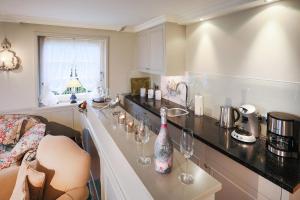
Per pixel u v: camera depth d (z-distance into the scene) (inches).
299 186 50.0
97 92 156.6
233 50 90.9
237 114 89.2
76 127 149.6
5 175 68.9
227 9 84.4
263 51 77.8
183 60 124.8
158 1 88.1
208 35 105.2
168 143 42.4
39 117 136.2
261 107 79.7
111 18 121.3
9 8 102.3
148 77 168.4
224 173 71.4
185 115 111.3
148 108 124.2
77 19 124.6
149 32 136.4
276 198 54.5
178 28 121.0
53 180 63.6
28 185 57.9
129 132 65.3
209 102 107.6
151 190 37.6
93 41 150.9
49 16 117.6
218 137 79.3
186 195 36.6
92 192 85.5
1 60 123.3
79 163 62.7
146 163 46.5
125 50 160.2
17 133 114.5
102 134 72.8
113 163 58.5
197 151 83.6
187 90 123.6
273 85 74.8
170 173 42.9
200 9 96.7
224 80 97.0
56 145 68.1
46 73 139.6
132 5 94.7
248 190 62.7
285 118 62.3
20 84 131.2
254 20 80.6
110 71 157.2
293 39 68.1
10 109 130.5
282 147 63.0
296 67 67.7
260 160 61.5
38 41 135.0
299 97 67.1
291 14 68.2
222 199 73.2
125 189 48.4
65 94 150.6
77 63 148.3
